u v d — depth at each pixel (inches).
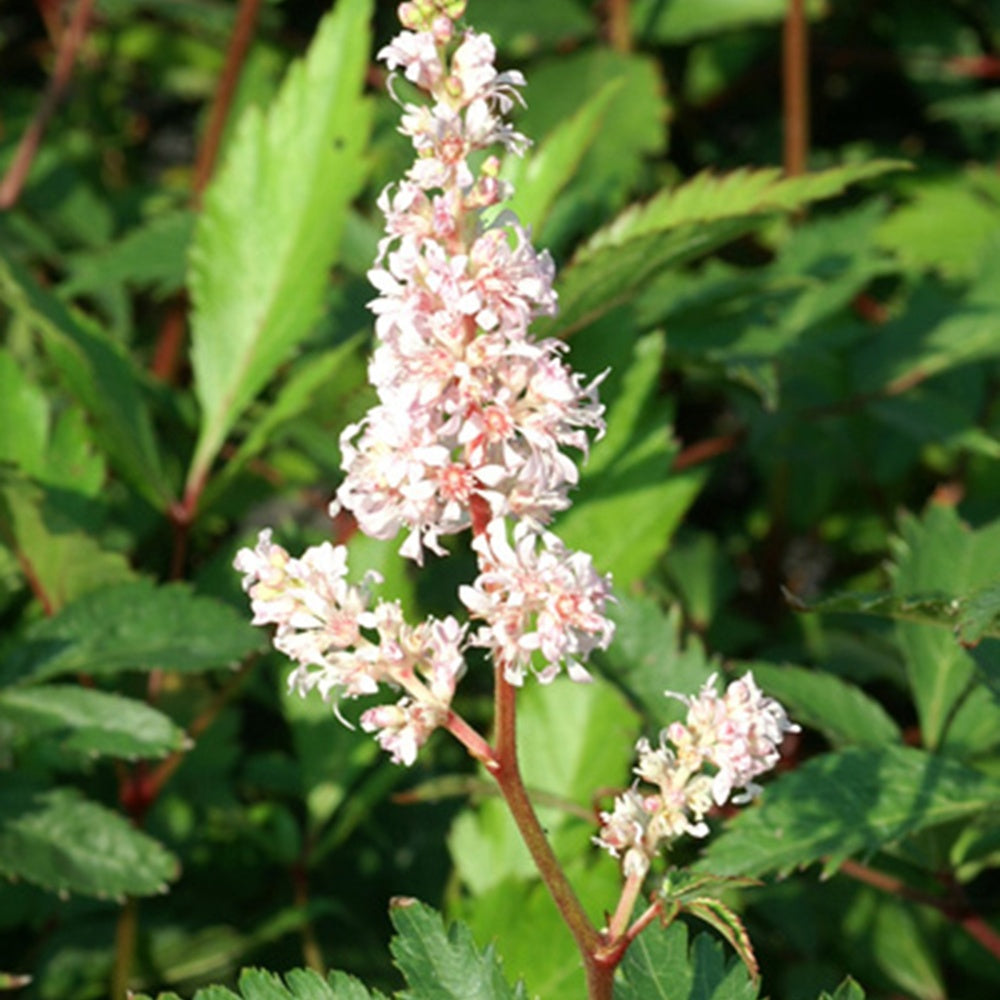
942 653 16.6
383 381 11.1
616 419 18.8
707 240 17.4
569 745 17.2
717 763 11.5
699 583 24.1
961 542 17.1
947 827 16.1
